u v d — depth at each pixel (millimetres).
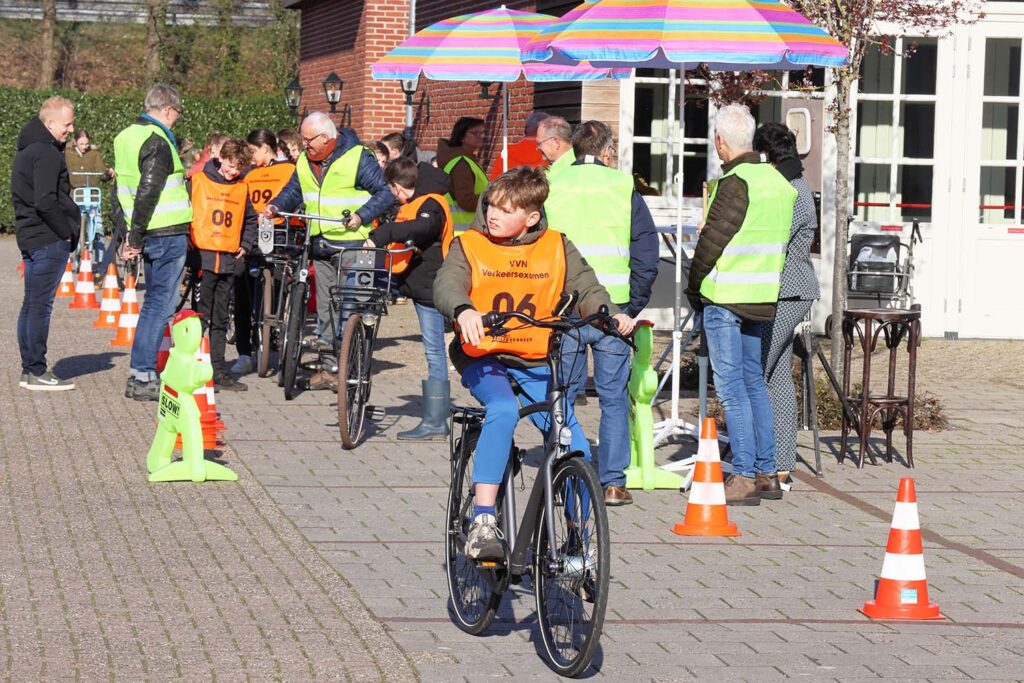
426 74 11805
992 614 7094
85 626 6449
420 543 8094
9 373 13742
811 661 6285
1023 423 12422
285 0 33094
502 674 6004
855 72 12758
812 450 11203
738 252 9062
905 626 6863
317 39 32344
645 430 9727
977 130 17047
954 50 16938
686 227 14492
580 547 5953
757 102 15109
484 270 6332
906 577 7004
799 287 9500
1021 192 17250
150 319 12430
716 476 8562
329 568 7543
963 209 17141
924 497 9656
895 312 10578
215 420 10516
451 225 10992
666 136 16859
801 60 9203
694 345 15805
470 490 6602
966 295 17234
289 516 8633
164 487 9320
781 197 9070
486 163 20719
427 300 11023
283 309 13547
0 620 6504
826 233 16844
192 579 7258
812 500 9516
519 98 19125
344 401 10484
